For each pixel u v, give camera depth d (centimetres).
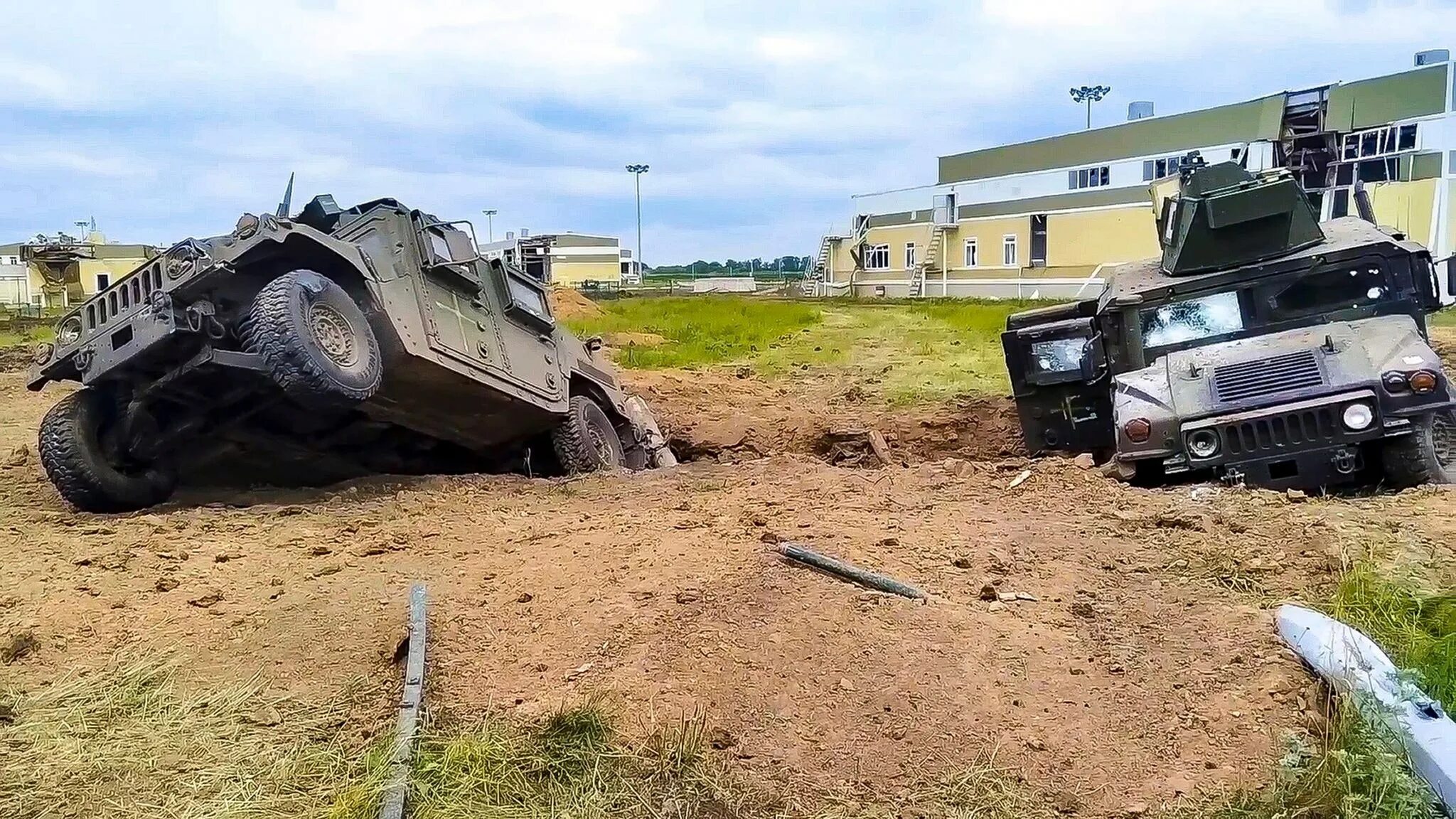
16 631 477
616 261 8194
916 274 4541
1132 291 841
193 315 686
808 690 407
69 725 398
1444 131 2409
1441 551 522
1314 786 347
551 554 565
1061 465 766
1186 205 834
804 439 1222
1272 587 501
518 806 346
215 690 424
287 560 584
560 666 428
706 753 371
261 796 352
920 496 689
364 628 471
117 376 731
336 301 710
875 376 1595
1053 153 3891
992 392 1365
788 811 347
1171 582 511
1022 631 454
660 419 1291
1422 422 652
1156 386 721
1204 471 686
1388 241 794
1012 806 348
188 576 554
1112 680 421
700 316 2809
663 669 418
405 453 936
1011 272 4078
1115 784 360
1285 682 406
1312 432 656
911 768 367
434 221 844
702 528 599
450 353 810
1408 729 350
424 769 361
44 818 341
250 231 684
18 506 791
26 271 5631
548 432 990
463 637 456
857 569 505
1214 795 351
